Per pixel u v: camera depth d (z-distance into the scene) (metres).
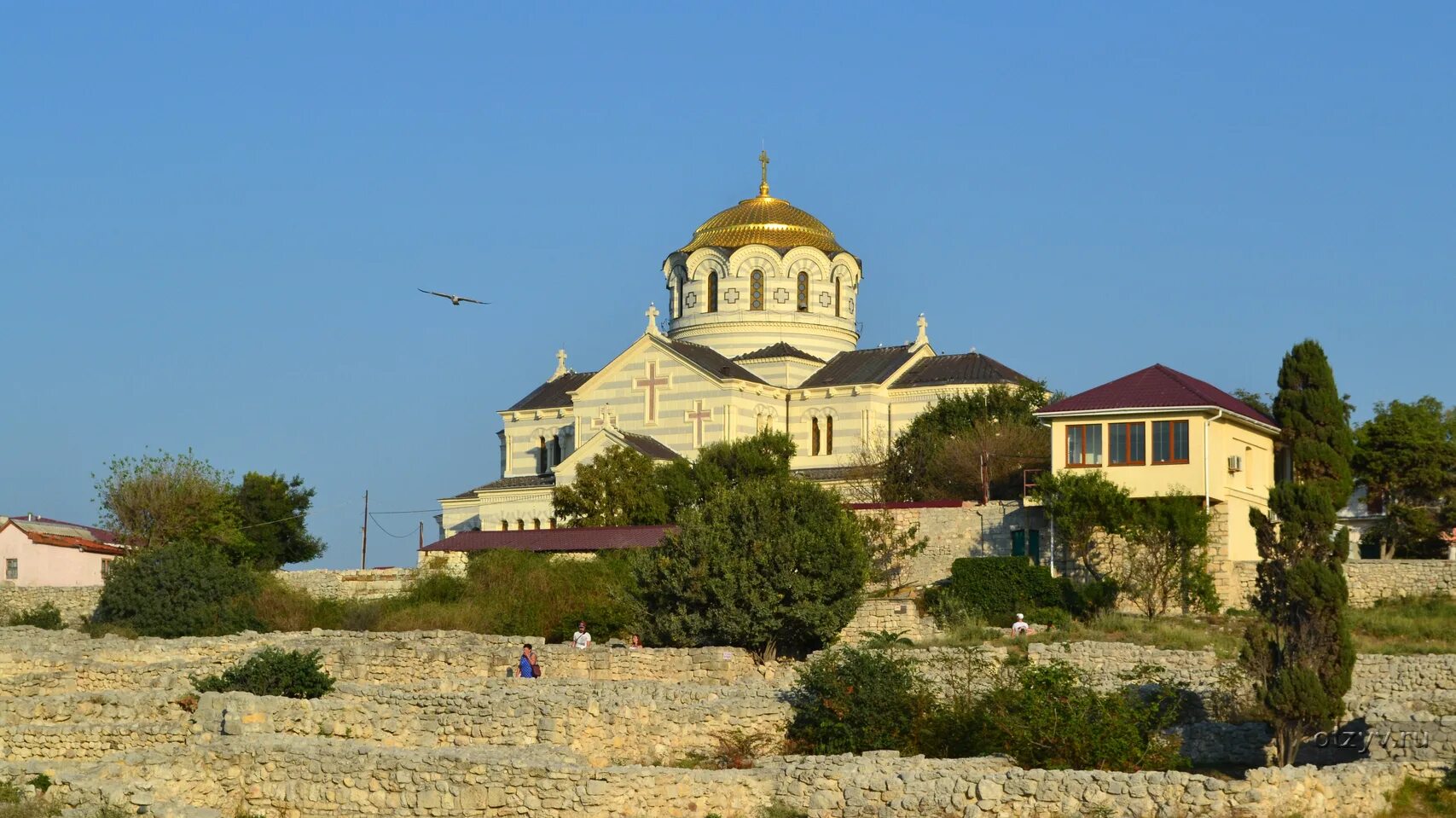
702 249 185.25
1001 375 165.75
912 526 114.38
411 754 53.03
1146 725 59.47
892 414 168.50
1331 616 65.06
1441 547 117.19
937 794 48.88
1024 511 110.25
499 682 70.62
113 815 51.03
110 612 113.50
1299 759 61.91
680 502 138.88
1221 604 102.06
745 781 51.53
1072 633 88.00
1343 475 101.81
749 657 87.12
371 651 82.88
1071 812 47.53
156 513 147.50
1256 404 125.06
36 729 62.81
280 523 164.00
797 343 182.00
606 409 173.62
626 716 63.25
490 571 114.38
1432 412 126.81
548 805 51.03
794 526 95.50
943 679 68.62
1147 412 106.25
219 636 98.06
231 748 55.00
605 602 104.44
